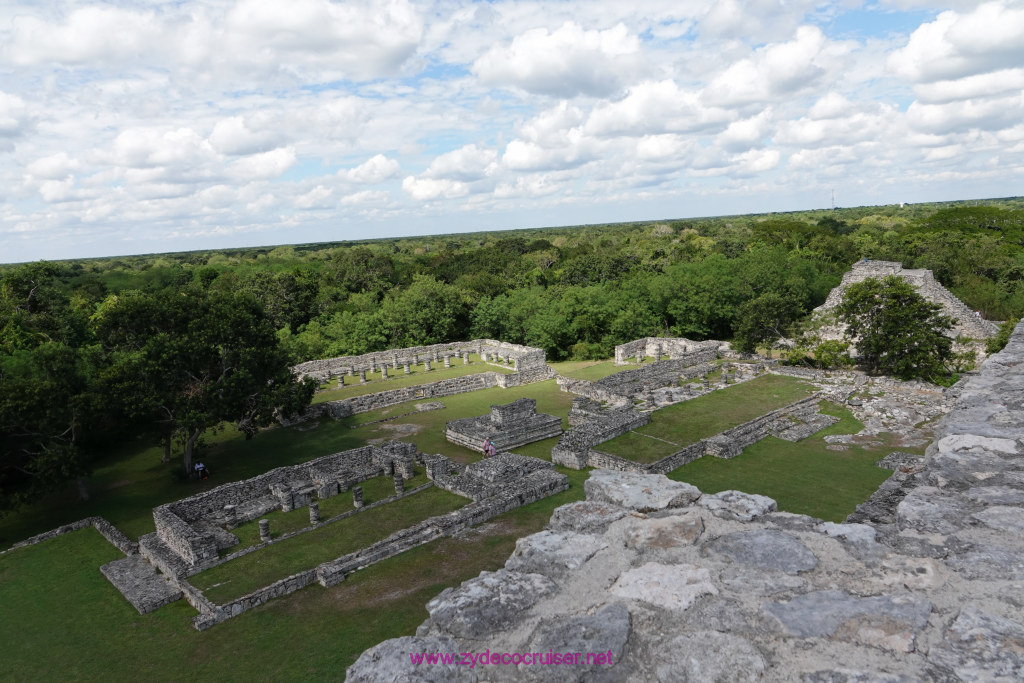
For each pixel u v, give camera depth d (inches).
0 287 1704.0
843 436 1273.4
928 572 212.5
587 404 1499.8
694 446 1200.2
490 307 2600.9
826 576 216.8
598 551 246.8
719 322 2466.8
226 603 751.7
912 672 169.0
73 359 1117.7
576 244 5669.3
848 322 1753.2
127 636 722.2
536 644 196.9
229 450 1366.9
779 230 4254.4
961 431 358.3
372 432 1462.8
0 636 737.0
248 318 1181.7
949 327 1604.3
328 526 949.8
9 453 1018.1
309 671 638.5
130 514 1063.0
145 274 3479.3
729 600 208.5
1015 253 3070.9
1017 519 240.4
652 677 179.5
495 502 967.6
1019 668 165.3
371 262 3619.6
